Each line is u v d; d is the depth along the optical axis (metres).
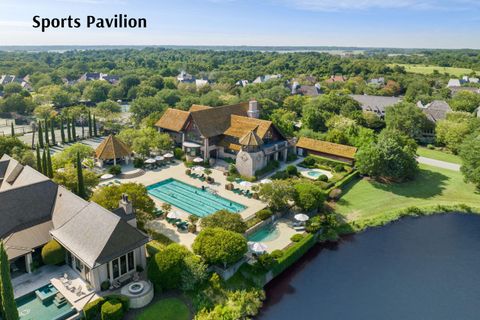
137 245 38.62
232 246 40.25
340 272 45.72
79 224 39.69
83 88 184.75
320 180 68.31
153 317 34.81
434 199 66.94
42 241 40.28
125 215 42.91
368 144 76.19
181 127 79.75
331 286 42.97
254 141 68.38
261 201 60.19
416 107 105.56
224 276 40.59
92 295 35.75
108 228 37.44
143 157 77.50
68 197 43.84
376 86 192.12
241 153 69.88
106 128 113.50
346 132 87.81
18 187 43.47
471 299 41.38
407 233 56.00
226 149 78.56
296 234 50.38
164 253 38.47
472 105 125.75
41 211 43.91
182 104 120.75
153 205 48.91
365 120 108.31
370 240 53.72
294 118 115.81
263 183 60.56
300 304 39.78
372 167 70.44
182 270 38.03
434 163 85.25
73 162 67.81
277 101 137.75
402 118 102.00
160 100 126.44
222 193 63.19
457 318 38.31
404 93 193.00
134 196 46.91
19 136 106.62
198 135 77.44
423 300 41.03
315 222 52.38
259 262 42.53
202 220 47.03
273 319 37.50
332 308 39.34
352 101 115.31
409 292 42.34
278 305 39.53
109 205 44.81
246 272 42.16
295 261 47.44
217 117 79.75
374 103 129.12
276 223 54.53
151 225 50.84
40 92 165.00
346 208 61.81
